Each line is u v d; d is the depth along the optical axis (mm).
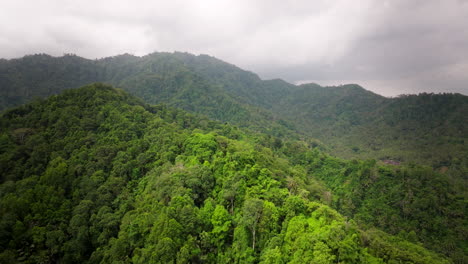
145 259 45969
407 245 70562
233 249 50094
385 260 46031
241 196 58594
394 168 123375
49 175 72250
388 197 111188
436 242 90875
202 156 77062
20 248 57219
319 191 85938
